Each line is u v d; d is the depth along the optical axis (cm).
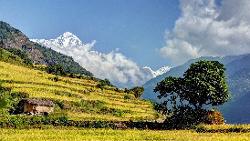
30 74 18525
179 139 7138
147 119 13912
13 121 9069
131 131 8550
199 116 10100
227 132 8538
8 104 12312
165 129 9631
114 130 8688
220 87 9981
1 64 19050
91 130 8569
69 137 7231
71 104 14488
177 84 10225
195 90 9925
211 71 10000
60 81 18762
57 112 12850
